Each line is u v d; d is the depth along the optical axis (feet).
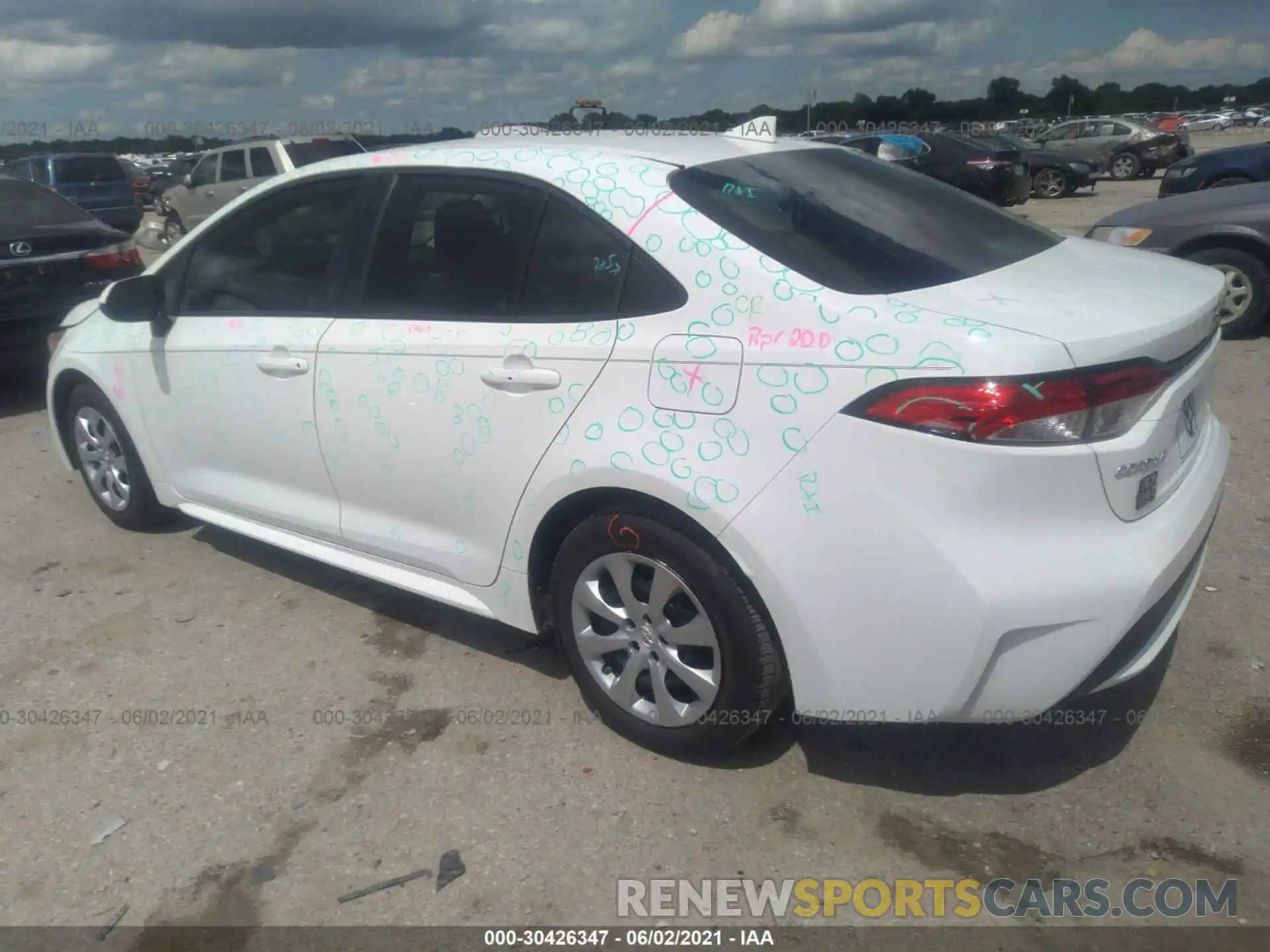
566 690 11.03
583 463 9.04
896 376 7.63
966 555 7.56
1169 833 8.57
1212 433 9.97
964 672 7.76
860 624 8.01
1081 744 9.73
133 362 13.74
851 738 9.97
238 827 9.16
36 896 8.46
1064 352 7.38
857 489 7.80
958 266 8.84
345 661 11.82
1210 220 23.73
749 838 8.73
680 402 8.52
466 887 8.35
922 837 8.66
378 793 9.51
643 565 9.20
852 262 8.54
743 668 8.79
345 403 11.02
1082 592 7.57
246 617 12.94
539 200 9.75
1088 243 11.09
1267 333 24.79
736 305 8.39
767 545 8.16
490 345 9.71
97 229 23.52
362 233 11.07
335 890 8.39
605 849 8.68
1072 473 7.51
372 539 11.45
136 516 15.21
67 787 9.78
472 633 12.35
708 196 9.11
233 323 12.30
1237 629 11.55
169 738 10.48
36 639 12.57
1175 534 8.18
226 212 12.69
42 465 19.01
